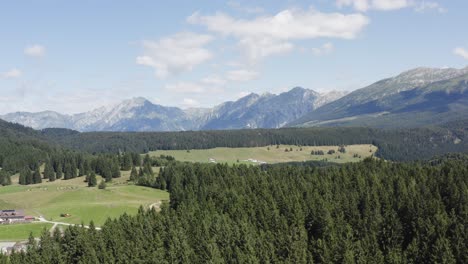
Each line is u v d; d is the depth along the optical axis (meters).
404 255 123.38
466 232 124.69
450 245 122.69
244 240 131.12
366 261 121.25
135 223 150.00
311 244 134.50
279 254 128.88
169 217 154.50
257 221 149.62
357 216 145.88
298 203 150.75
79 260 134.12
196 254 130.50
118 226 148.50
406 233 138.38
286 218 147.75
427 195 151.38
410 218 139.88
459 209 142.12
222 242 135.25
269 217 148.62
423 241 127.94
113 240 138.12
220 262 122.94
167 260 128.62
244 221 144.50
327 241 132.12
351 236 130.75
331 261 123.00
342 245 123.69
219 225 141.75
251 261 119.88
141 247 133.62
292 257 123.12
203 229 139.38
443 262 116.00
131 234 144.25
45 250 135.00
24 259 131.62
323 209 143.12
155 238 138.25
